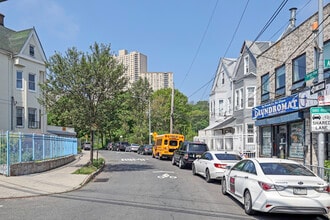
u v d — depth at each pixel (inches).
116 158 1400.1
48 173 703.1
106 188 543.2
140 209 376.8
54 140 890.7
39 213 353.1
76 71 788.6
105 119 816.9
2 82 1270.9
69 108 808.9
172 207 391.2
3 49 1272.1
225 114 1374.3
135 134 2623.0
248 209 362.0
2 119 1261.1
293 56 732.7
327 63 450.0
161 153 1316.4
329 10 601.3
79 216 339.6
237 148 1073.5
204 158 687.7
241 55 1227.9
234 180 426.0
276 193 334.3
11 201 422.0
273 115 794.8
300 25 703.7
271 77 848.3
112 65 828.0
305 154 665.6
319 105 412.2
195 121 2925.7
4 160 631.8
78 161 1117.7
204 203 420.5
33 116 1407.5
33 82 1414.9
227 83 1402.6
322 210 330.3
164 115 2583.7
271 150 855.7
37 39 1440.7
